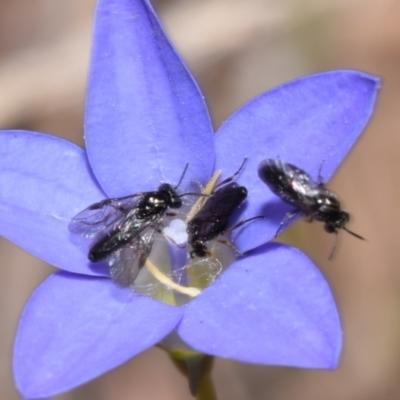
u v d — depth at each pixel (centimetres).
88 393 14
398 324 14
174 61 11
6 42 15
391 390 14
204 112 11
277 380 14
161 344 11
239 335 10
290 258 11
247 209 11
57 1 15
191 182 11
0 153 11
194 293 11
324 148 11
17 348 10
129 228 11
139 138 11
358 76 11
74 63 14
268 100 11
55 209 11
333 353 10
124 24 11
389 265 14
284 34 14
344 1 14
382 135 14
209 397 11
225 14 14
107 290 11
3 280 14
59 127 14
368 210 14
